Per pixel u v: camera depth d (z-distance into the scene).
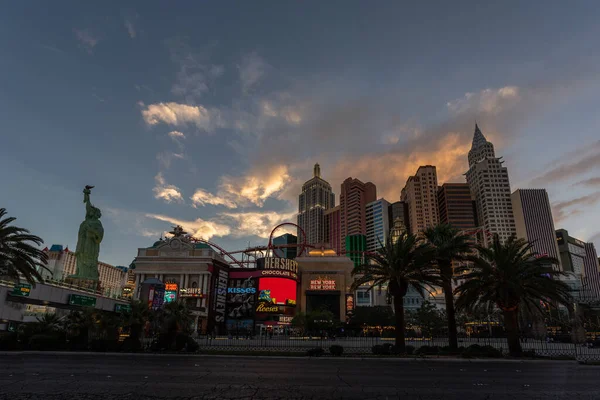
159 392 17.92
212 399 16.59
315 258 159.00
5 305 53.75
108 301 70.56
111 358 35.78
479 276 46.72
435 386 20.81
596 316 90.88
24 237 44.03
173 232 132.38
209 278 125.44
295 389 19.34
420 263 46.38
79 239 92.06
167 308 45.38
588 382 22.86
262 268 136.62
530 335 94.06
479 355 41.53
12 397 16.38
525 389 20.11
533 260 45.84
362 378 23.73
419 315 110.38
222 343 61.44
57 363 29.88
